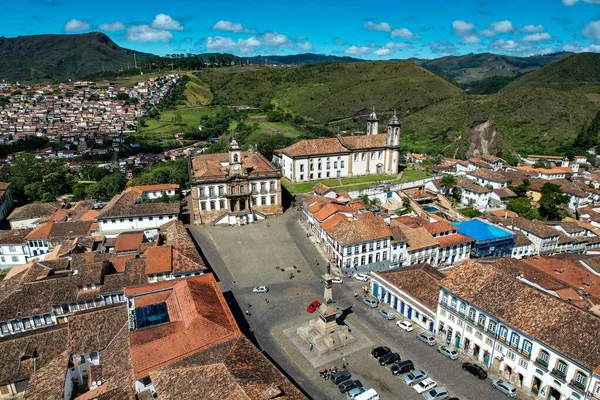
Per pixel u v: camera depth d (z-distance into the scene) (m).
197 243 106.19
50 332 64.88
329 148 157.88
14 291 76.31
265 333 71.50
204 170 119.75
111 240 105.50
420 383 58.25
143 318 62.50
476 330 64.12
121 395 49.47
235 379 47.97
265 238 108.94
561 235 117.38
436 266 101.94
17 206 159.75
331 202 114.19
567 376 52.34
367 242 93.56
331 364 63.59
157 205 116.44
